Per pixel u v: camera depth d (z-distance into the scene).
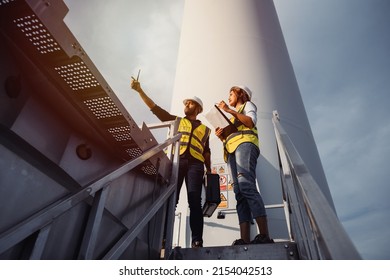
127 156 2.02
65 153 1.48
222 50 5.03
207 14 5.83
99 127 1.72
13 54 1.18
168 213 2.09
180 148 2.51
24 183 1.14
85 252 1.22
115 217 1.68
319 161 4.45
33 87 1.29
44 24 1.11
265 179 3.62
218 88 4.50
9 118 1.14
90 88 1.44
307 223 1.29
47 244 1.12
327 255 0.65
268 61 5.00
